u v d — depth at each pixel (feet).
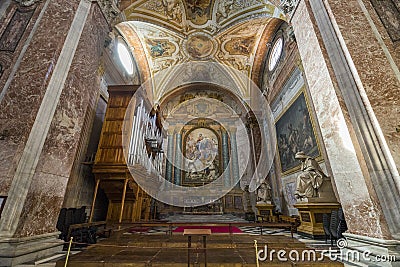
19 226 9.22
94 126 22.91
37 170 10.38
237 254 9.66
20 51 12.55
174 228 19.86
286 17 17.93
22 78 11.65
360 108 10.43
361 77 10.75
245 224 11.57
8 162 9.78
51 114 11.43
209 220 19.66
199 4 29.45
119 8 20.17
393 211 8.65
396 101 10.21
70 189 18.49
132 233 16.65
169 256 9.43
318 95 12.67
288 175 27.12
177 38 32.42
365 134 9.97
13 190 9.41
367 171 9.55
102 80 24.99
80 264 8.50
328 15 13.03
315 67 13.10
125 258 9.09
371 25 12.14
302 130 23.30
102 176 19.07
